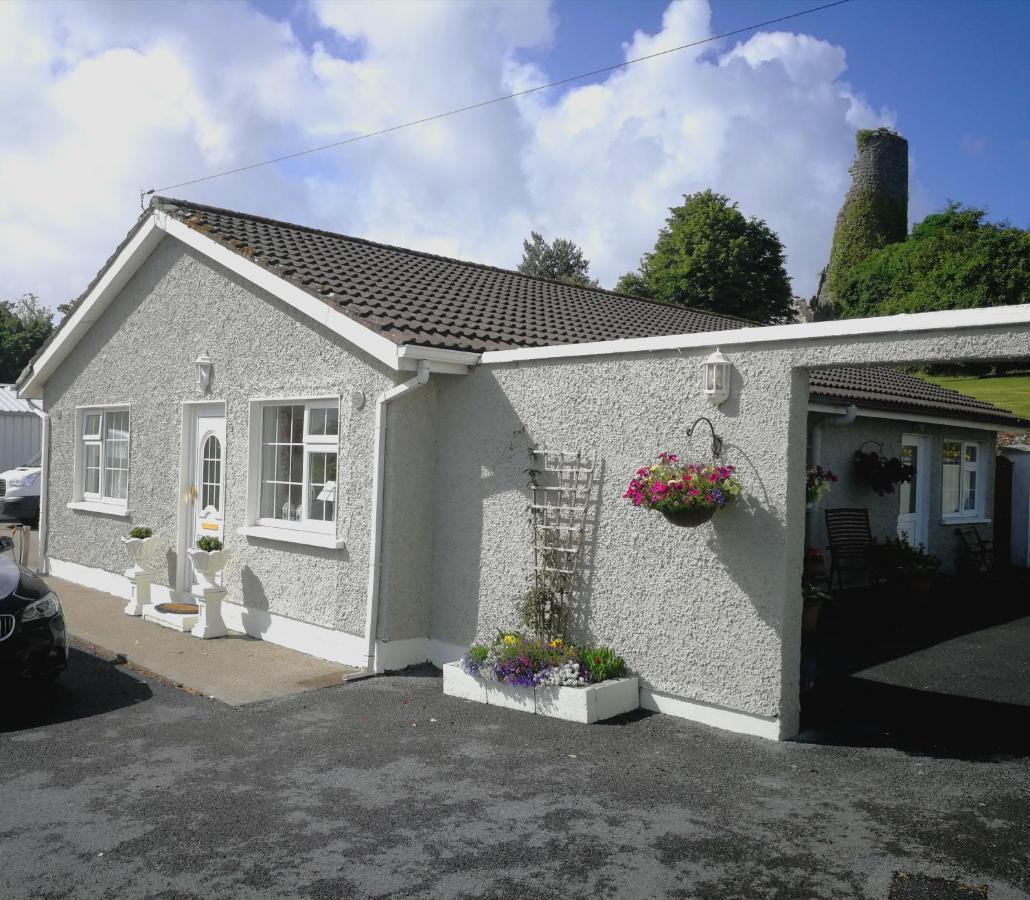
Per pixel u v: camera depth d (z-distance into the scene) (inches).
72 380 514.0
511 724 252.2
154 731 247.3
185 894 154.0
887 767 216.5
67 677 306.8
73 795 199.5
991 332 196.4
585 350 275.3
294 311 350.3
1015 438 657.6
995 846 172.7
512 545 297.1
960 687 295.0
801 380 233.6
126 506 464.4
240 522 374.9
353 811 190.2
